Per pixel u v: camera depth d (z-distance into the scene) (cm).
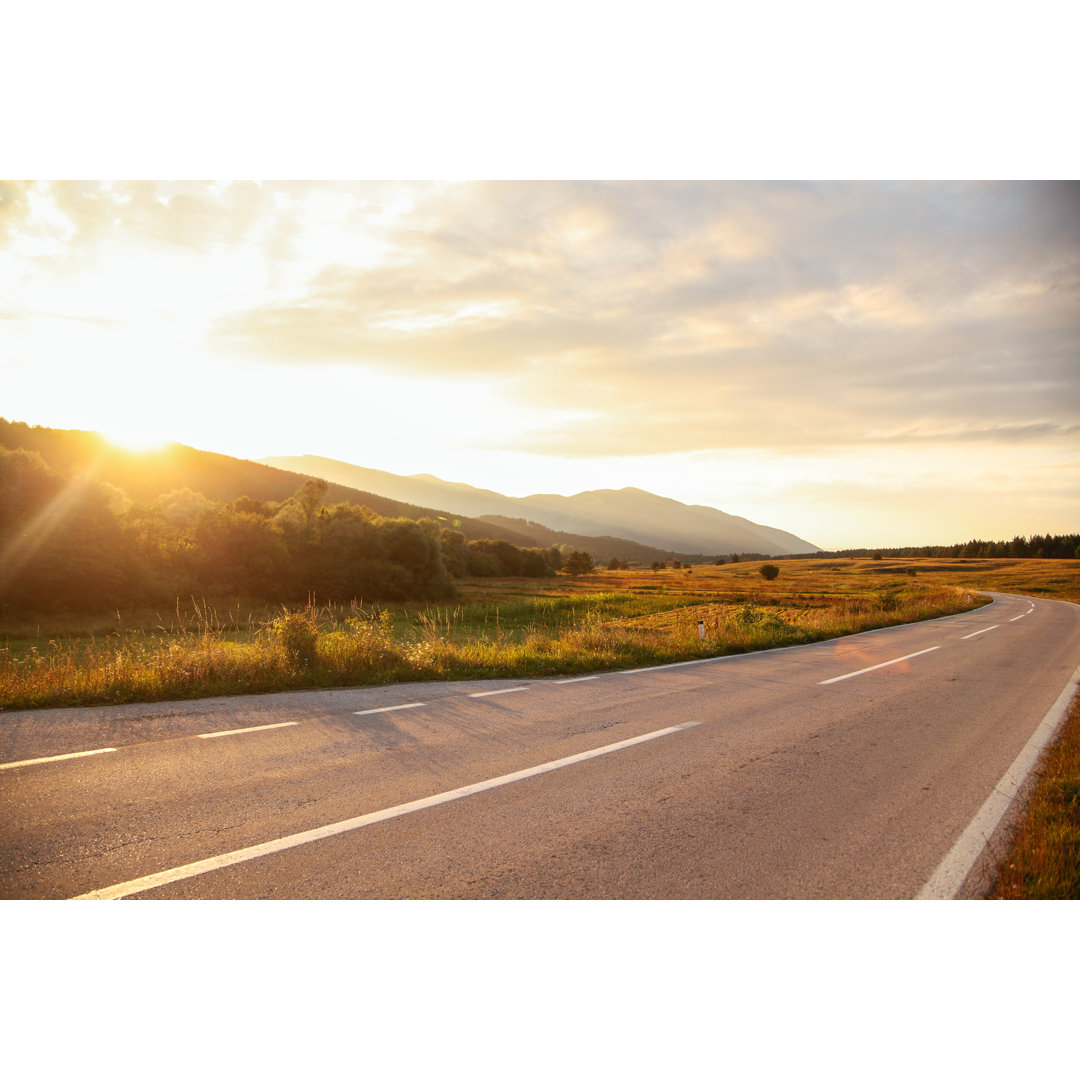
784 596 5566
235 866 403
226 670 972
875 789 580
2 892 370
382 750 657
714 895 384
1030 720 885
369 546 5441
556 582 9450
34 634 2464
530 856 426
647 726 791
